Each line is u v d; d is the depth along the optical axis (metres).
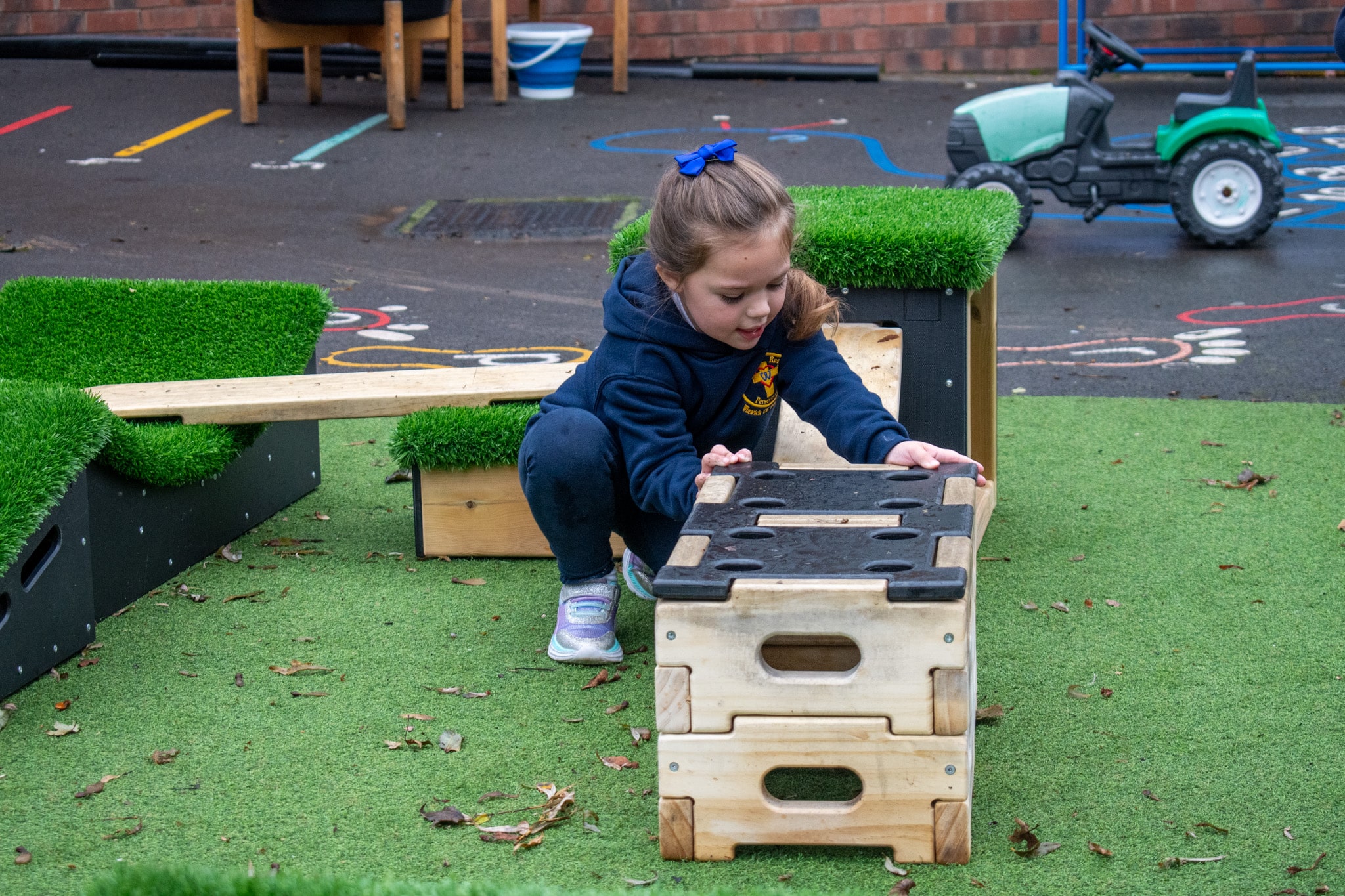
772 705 1.94
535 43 11.85
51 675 2.64
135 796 2.20
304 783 2.24
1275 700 2.49
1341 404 4.53
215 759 2.32
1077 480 3.76
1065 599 2.96
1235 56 12.52
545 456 2.52
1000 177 7.27
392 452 3.20
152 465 2.97
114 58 13.14
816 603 1.89
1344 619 2.83
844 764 1.96
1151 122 10.76
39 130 10.63
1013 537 3.33
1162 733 2.37
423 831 2.10
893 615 1.88
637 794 2.21
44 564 2.61
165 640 2.80
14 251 7.25
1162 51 11.91
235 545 3.36
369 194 8.74
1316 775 2.22
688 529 2.08
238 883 1.66
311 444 3.76
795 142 10.45
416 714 2.49
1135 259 7.04
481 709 2.50
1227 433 4.15
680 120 11.27
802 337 2.53
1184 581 3.04
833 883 1.95
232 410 3.23
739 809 1.99
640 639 2.82
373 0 10.60
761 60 13.43
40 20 13.55
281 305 3.84
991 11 13.12
